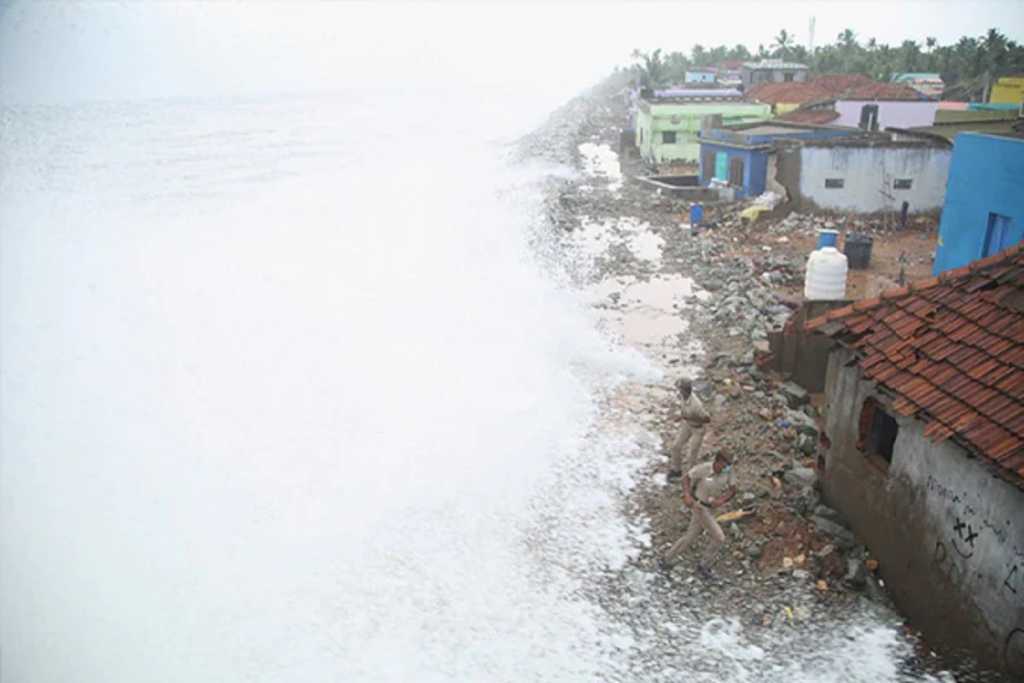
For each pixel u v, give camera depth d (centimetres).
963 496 763
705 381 1556
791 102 4856
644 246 2780
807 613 892
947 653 793
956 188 1848
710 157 3575
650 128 4641
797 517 1054
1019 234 1655
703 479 952
